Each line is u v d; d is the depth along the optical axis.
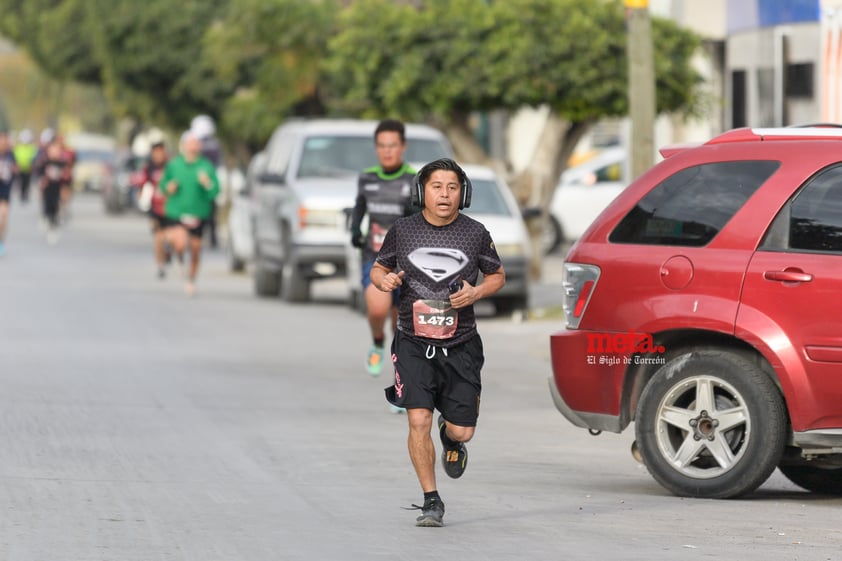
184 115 123.50
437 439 32.50
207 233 110.19
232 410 34.62
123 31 120.94
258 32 84.81
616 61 65.25
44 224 120.88
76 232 114.75
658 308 25.38
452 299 22.67
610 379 26.03
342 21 68.56
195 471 27.12
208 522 22.75
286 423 33.06
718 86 72.25
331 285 74.25
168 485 25.70
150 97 125.25
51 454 28.30
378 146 36.34
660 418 25.52
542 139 71.00
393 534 22.16
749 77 66.19
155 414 33.62
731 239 25.12
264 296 66.25
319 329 53.09
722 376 24.94
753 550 21.39
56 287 66.94
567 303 26.56
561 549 21.27
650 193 26.00
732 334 24.80
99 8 121.75
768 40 63.19
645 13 45.56
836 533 22.73
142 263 84.88
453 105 66.75
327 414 34.50
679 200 25.73
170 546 21.05
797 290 24.47
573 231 94.25
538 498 25.38
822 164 24.97
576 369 26.33
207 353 45.34
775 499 25.97
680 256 25.38
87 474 26.45
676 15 71.38
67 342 46.78
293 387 38.78
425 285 22.91
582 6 65.50
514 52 64.44
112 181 145.50
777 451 24.80
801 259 24.59
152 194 73.69
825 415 24.36
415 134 61.78
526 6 65.31
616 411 26.06
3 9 152.12
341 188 61.12
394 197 36.47
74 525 22.31
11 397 35.28
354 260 58.38
